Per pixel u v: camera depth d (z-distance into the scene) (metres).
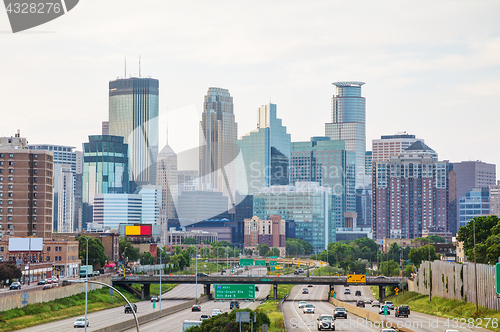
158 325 170.50
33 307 191.62
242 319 115.88
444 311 180.88
